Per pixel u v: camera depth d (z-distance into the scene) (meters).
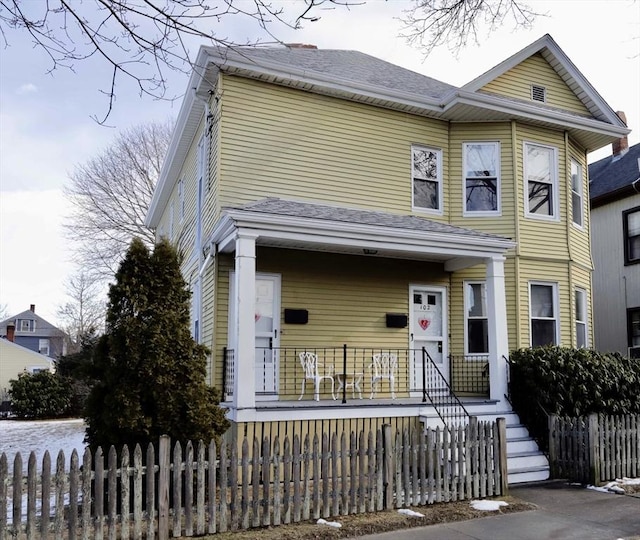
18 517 5.43
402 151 12.79
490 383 10.95
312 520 6.81
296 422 9.16
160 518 6.07
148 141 33.22
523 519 7.08
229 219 9.16
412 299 12.45
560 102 14.10
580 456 9.09
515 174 12.94
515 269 12.66
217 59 10.77
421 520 6.90
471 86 12.75
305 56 13.71
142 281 7.30
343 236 9.95
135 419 6.78
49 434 20.09
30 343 57.00
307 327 11.41
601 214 19.09
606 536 6.39
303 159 11.77
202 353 7.46
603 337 18.62
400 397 11.89
